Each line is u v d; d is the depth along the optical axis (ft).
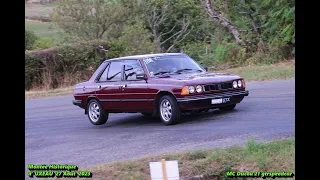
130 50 83.46
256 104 42.37
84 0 89.81
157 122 40.22
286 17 72.33
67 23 89.97
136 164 26.96
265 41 78.74
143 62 39.68
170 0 95.86
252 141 27.02
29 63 82.33
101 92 41.78
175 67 40.01
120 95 40.29
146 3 94.84
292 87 50.52
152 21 95.45
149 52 84.33
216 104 36.91
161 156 27.63
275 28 75.61
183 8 96.84
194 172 25.34
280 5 74.54
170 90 36.88
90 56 84.99
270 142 27.63
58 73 83.97
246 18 83.05
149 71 39.06
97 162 29.58
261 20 81.05
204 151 27.27
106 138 36.35
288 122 33.40
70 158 31.48
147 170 26.22
